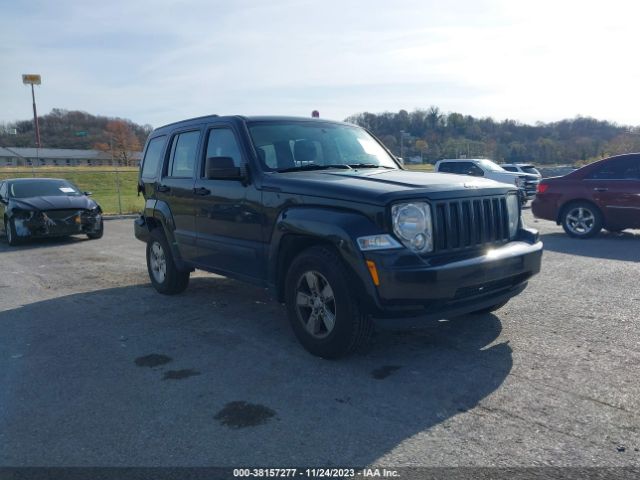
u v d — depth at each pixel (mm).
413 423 3229
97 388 3883
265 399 3615
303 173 4828
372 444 3002
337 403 3523
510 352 4336
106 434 3203
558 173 34375
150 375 4105
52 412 3510
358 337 4066
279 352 4516
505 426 3154
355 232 3852
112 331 5258
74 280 7863
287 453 2938
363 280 3822
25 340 5047
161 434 3186
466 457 2842
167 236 6359
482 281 4000
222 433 3180
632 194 9938
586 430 3082
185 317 5684
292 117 5680
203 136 5703
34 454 2994
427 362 4176
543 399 3488
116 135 94375
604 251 9000
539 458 2812
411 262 3779
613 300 5812
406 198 3887
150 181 6801
